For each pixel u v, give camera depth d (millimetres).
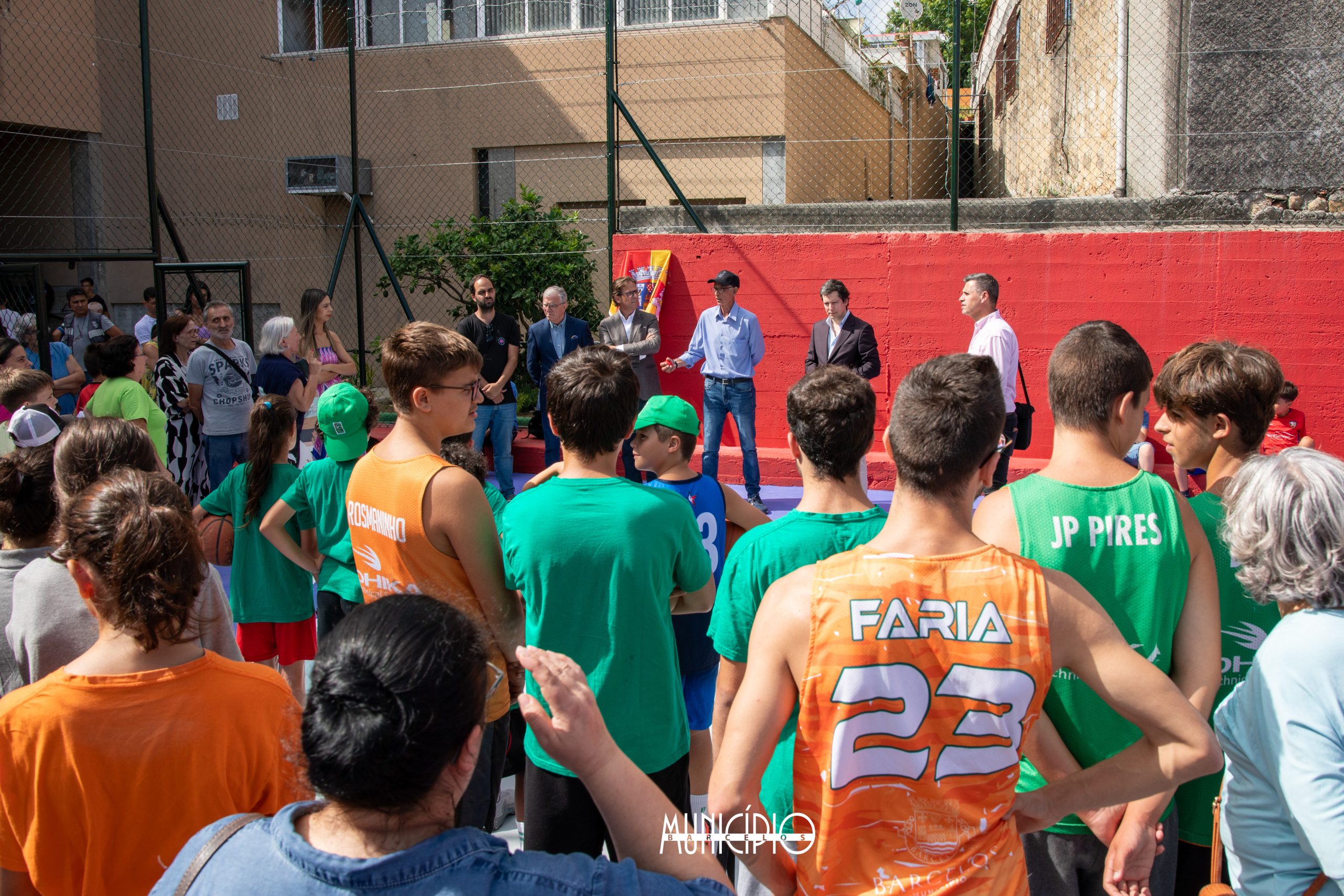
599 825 2434
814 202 12148
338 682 1119
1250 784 1711
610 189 8648
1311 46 7309
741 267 8359
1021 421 6121
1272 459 1745
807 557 2086
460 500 2482
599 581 2379
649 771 2430
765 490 8055
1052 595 1507
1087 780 1566
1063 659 1521
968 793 1485
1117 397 1973
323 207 13250
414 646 1136
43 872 1650
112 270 13008
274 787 1783
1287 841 1649
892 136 14852
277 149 13211
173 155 13438
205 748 1674
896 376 8102
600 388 2428
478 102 12602
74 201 12797
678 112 11719
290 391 6395
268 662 4023
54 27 11750
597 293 12219
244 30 13195
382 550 2572
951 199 8070
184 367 6809
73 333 10586
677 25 11211
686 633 3076
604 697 2385
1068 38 10273
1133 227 7777
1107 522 1900
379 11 13102
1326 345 7184
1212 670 1887
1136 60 7812
